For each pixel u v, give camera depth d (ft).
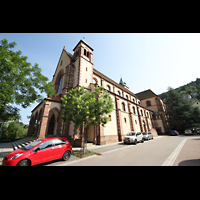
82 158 25.68
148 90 163.02
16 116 29.81
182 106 116.26
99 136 49.62
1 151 37.24
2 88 22.06
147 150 33.40
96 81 71.67
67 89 59.00
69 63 67.67
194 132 114.42
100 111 33.35
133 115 89.51
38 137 41.47
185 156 24.04
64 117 32.89
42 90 32.91
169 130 124.88
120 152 31.65
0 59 21.33
